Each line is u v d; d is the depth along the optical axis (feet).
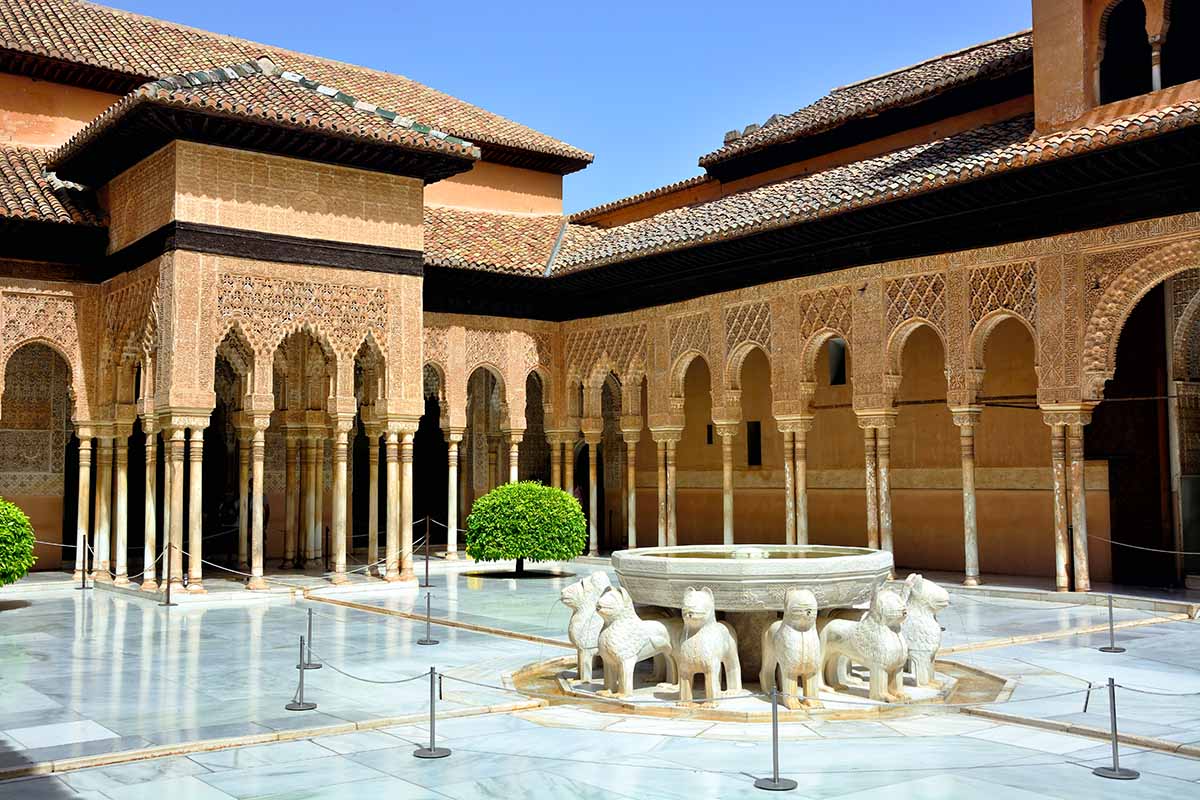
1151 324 43.04
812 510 57.06
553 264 56.85
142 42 56.44
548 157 65.67
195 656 28.22
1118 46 40.45
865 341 43.78
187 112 38.70
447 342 54.54
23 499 51.49
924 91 48.93
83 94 52.42
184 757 18.06
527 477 70.79
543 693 23.02
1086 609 35.45
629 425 56.03
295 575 48.83
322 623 35.01
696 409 65.46
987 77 46.78
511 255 56.49
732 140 61.72
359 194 45.03
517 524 48.83
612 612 22.07
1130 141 33.14
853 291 44.39
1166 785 15.81
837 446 55.93
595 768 17.17
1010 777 16.31
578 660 24.41
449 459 55.01
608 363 56.80
